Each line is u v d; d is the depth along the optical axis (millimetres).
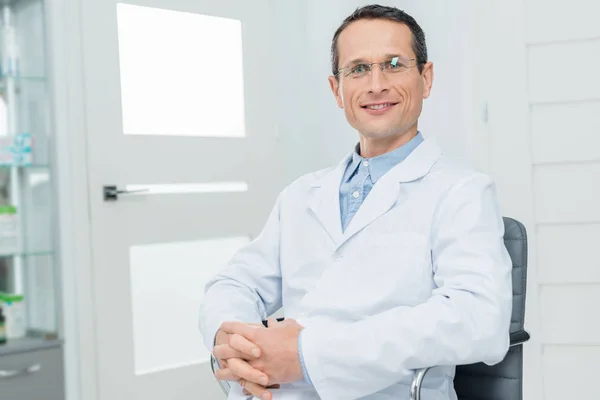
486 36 2312
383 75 1395
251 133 2873
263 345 1242
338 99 1542
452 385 1419
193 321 2756
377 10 1417
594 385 2199
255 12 2893
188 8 2699
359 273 1353
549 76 2219
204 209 2725
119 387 2520
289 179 2941
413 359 1183
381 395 1304
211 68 2789
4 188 2459
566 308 2219
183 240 2672
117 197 2510
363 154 1512
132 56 2592
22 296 2396
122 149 2529
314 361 1208
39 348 2305
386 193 1388
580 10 2174
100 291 2475
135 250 2598
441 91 2488
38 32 2377
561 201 2219
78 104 2432
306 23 2855
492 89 2301
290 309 1480
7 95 2443
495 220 1322
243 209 2838
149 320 2639
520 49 2246
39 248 2416
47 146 2359
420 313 1200
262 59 2914
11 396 2238
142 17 2609
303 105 2881
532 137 2248
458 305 1200
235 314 1447
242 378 1282
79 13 2439
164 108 2668
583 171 2199
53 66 2352
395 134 1445
